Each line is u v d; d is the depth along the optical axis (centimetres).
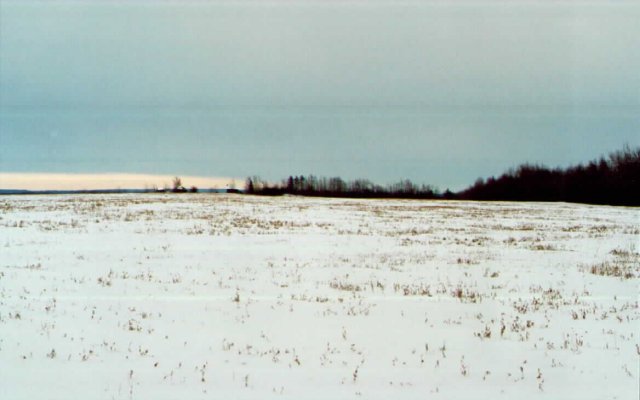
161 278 1647
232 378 820
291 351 950
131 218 3816
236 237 2856
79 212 4244
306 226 3525
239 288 1513
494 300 1388
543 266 2000
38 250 2206
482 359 919
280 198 7250
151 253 2216
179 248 2392
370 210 5231
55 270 1741
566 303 1357
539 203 7169
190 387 784
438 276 1761
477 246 2619
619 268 1975
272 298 1382
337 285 1573
